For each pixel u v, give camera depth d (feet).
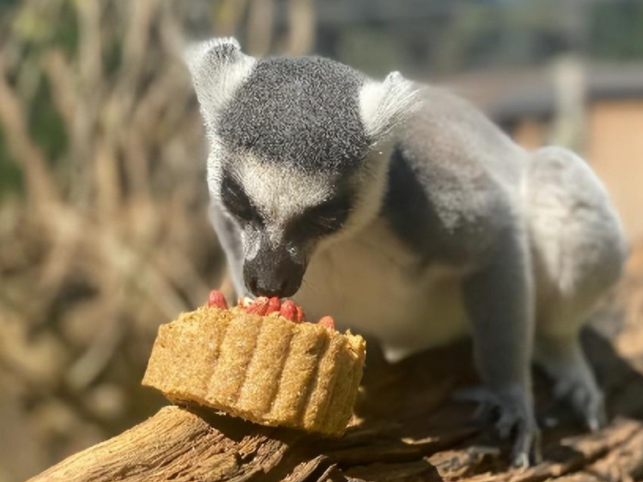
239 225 1.29
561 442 1.47
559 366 1.65
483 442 1.38
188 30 2.69
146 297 2.52
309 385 1.06
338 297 1.50
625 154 3.86
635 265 2.10
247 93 1.27
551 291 1.65
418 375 1.57
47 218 2.59
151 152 2.60
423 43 4.08
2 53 2.67
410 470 1.25
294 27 2.80
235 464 1.05
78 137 2.59
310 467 1.08
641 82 3.86
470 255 1.45
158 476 1.02
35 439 2.57
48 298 2.56
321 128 1.24
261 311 1.09
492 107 3.71
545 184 1.62
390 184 1.38
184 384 1.06
